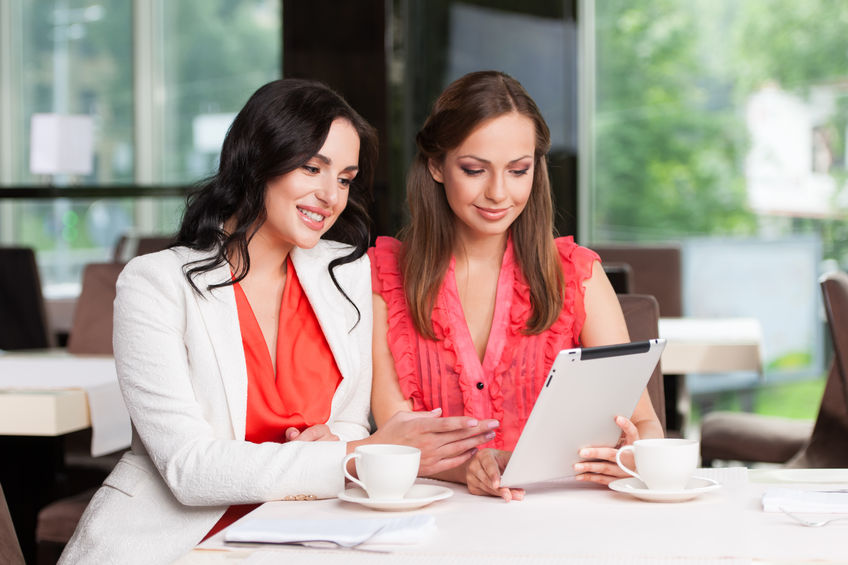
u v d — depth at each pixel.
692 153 5.09
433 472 1.52
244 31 6.04
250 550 1.20
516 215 1.83
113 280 3.17
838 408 2.62
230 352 1.71
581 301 1.95
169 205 6.23
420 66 5.00
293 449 1.53
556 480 1.58
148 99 6.25
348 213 1.94
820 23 4.86
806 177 4.91
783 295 4.91
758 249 4.93
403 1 4.96
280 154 1.70
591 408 1.47
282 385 1.77
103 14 6.37
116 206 6.34
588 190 5.21
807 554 1.13
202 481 1.55
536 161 1.91
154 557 1.61
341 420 1.85
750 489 1.46
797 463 2.65
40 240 6.50
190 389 1.68
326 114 1.72
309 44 5.05
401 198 4.98
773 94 4.95
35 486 2.66
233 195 1.76
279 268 1.84
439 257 1.93
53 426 2.19
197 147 6.18
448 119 1.81
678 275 3.98
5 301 4.01
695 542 1.19
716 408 4.88
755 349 2.87
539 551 1.17
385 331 1.95
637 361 1.47
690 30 5.06
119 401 2.36
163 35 6.21
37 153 6.14
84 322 3.15
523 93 1.82
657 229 5.16
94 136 6.39
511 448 1.89
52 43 6.50
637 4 5.11
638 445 1.42
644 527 1.26
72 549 1.66
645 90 5.13
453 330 1.90
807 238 4.91
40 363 2.74
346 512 1.39
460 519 1.32
